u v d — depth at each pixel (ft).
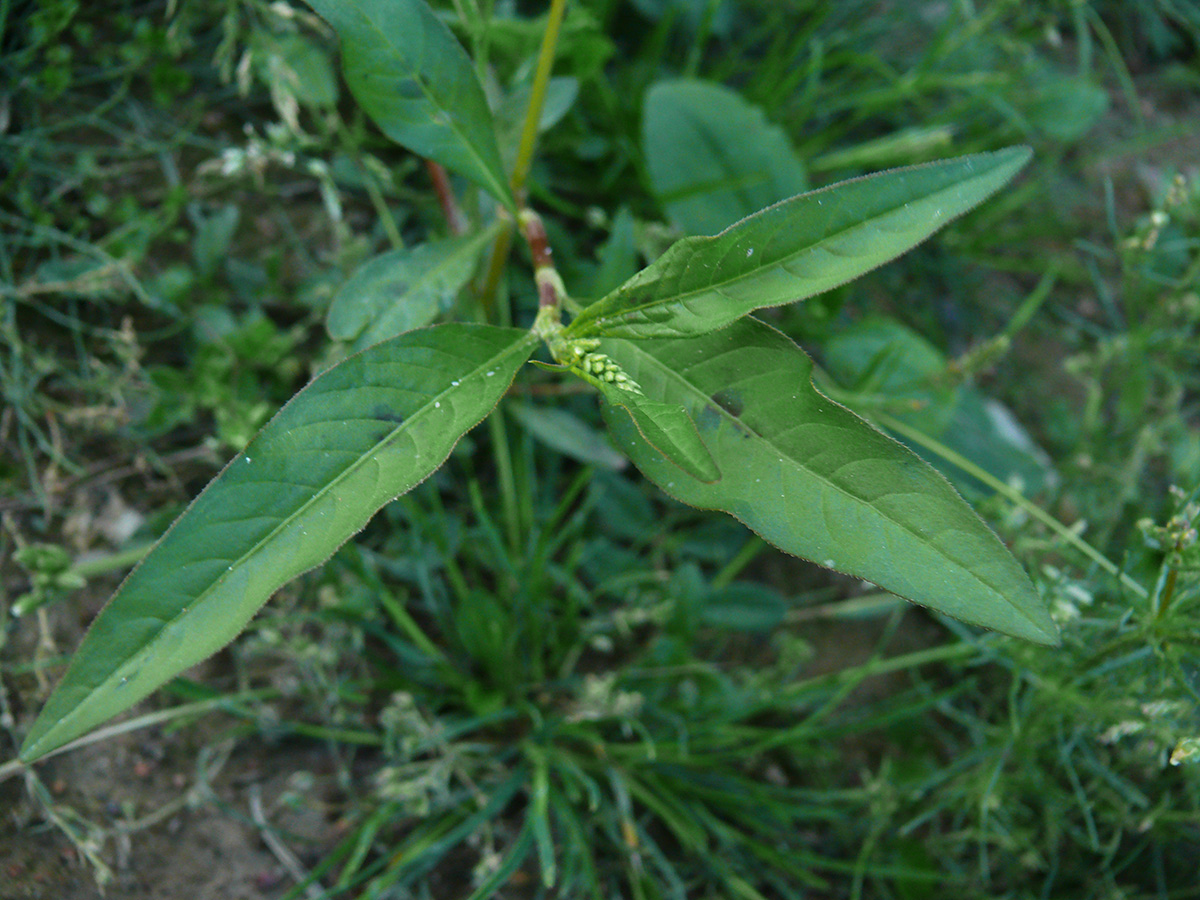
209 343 1.12
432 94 0.88
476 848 1.08
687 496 0.75
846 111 1.60
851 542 0.73
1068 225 1.61
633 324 0.75
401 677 1.11
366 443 0.72
